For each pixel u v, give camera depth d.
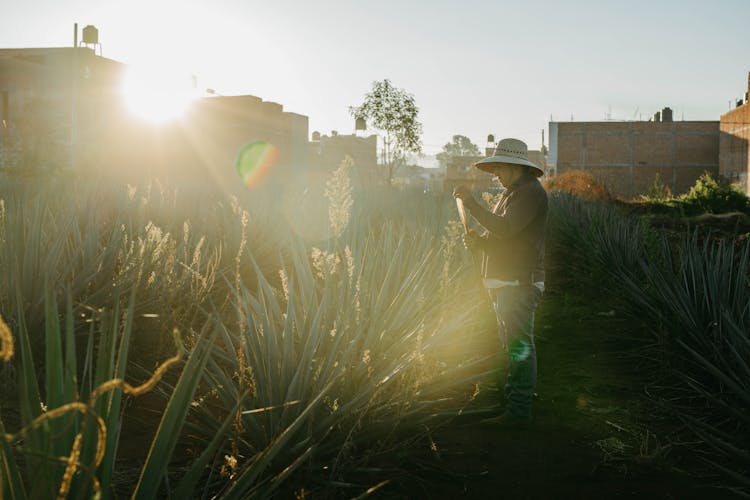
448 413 3.93
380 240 5.88
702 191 31.72
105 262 5.37
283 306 5.22
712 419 4.33
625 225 9.59
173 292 4.80
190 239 7.05
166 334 4.56
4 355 1.25
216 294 6.26
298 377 3.32
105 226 7.01
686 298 5.36
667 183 62.69
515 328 4.26
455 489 3.35
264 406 3.35
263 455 2.42
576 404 4.64
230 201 8.57
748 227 19.70
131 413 4.05
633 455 3.78
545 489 3.37
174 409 2.21
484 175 56.62
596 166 63.47
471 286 6.44
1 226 4.79
